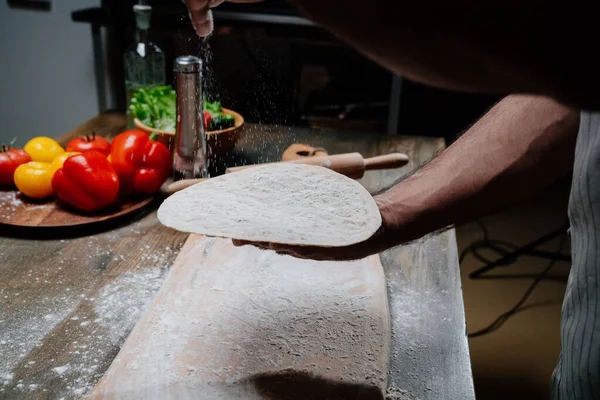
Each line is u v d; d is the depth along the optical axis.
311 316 0.95
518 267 2.50
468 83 0.48
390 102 2.33
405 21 0.44
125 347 0.87
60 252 1.17
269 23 1.97
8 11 2.20
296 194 0.95
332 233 0.85
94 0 2.18
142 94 1.57
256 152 1.62
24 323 0.96
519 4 0.41
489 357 2.01
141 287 1.07
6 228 1.22
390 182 1.53
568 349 0.82
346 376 0.83
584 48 0.41
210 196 0.93
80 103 2.40
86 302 1.02
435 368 0.88
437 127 2.64
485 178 0.93
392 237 0.92
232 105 1.90
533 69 0.43
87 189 1.25
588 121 0.77
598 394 0.77
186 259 1.11
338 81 2.42
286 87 2.07
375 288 1.03
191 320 0.93
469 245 2.64
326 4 0.46
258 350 0.87
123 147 1.33
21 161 1.38
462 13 0.42
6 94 2.38
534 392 1.87
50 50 2.29
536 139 0.91
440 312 1.02
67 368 0.86
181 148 1.40
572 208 0.81
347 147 1.72
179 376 0.82
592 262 0.77
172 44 2.12
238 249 1.14
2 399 0.80
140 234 1.25
